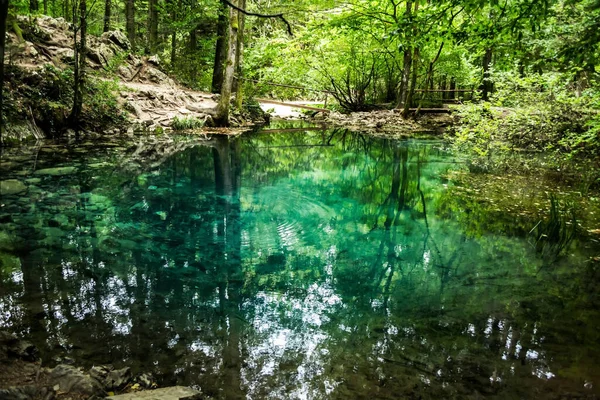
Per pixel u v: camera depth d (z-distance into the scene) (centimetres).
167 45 2200
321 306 373
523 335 327
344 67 2038
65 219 563
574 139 938
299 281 426
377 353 300
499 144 1134
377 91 2322
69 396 218
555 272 448
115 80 1245
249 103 1877
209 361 281
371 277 439
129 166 889
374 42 1859
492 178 884
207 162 993
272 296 391
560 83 1044
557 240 540
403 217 645
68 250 464
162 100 1453
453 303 382
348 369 279
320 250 511
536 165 990
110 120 1211
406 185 841
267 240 536
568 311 366
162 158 987
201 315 347
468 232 576
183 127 1371
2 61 204
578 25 729
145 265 443
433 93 2123
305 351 299
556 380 272
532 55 600
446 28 629
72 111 1086
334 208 687
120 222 568
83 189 707
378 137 1521
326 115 2088
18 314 325
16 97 999
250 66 1934
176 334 314
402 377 271
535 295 396
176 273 428
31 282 384
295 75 2111
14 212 576
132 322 327
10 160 849
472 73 1800
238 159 1053
